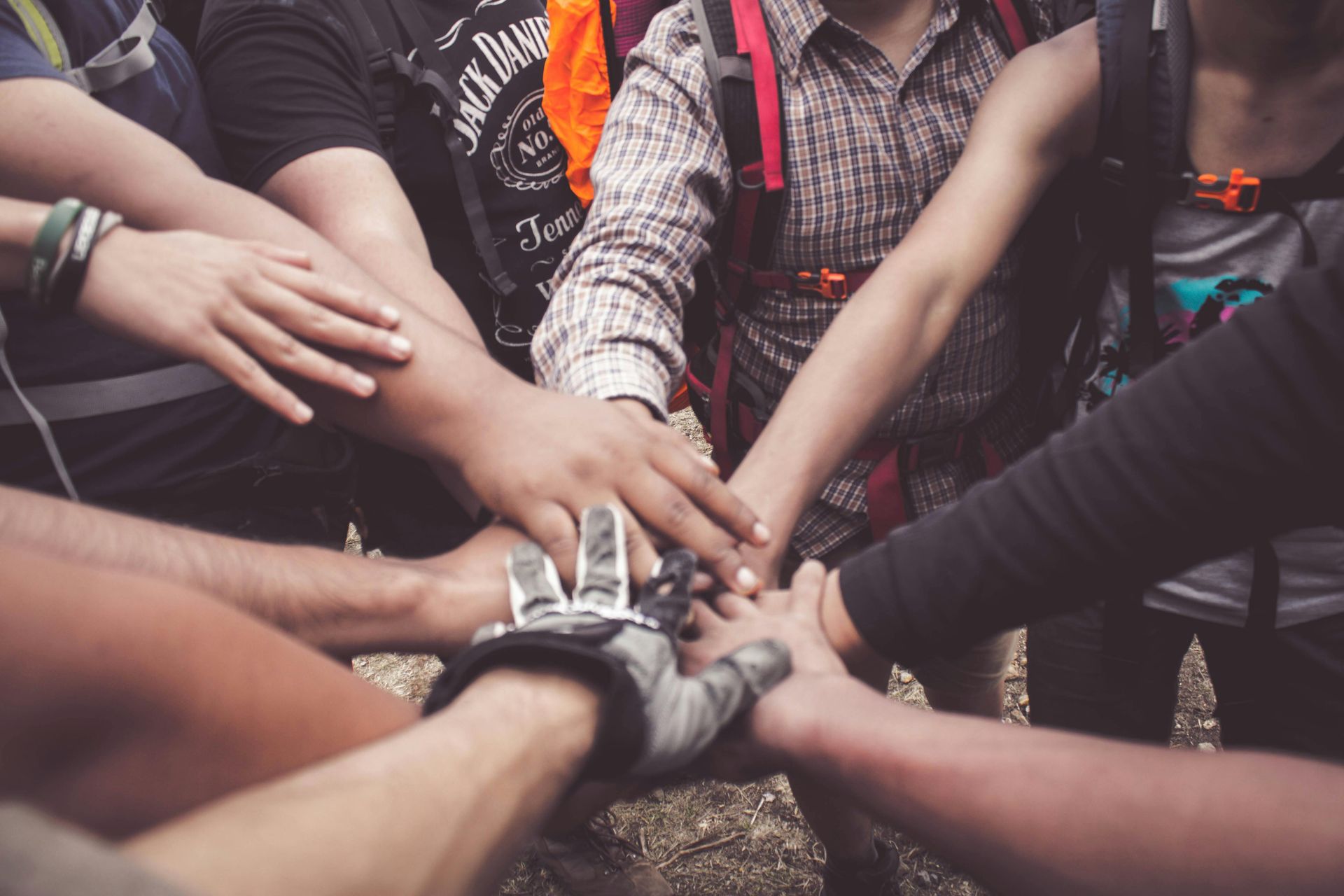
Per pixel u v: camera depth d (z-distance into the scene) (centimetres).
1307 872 59
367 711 67
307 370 103
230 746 57
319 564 101
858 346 120
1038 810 70
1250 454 72
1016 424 162
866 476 158
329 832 49
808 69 139
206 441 139
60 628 49
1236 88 111
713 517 110
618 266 130
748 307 155
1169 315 126
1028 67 125
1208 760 67
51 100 105
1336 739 130
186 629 55
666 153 137
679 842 211
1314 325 68
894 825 81
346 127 139
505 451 108
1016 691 232
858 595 96
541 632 78
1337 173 109
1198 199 116
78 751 50
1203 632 137
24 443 129
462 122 164
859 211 142
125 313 99
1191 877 63
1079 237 131
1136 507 77
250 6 140
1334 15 102
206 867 43
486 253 169
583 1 167
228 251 102
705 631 103
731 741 93
